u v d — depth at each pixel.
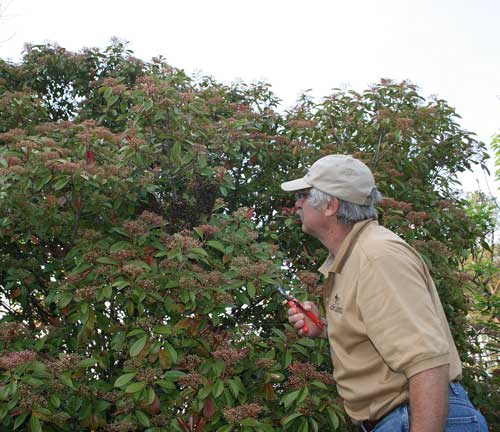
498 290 5.40
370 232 1.90
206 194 3.36
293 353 2.91
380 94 4.12
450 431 1.77
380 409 1.83
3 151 2.98
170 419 2.56
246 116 3.88
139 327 2.60
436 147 4.20
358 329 1.82
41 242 3.27
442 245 3.31
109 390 2.70
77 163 2.87
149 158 3.17
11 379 2.28
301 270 3.61
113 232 3.03
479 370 3.89
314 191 2.04
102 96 4.32
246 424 2.33
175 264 2.68
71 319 2.69
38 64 4.47
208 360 2.54
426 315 1.67
